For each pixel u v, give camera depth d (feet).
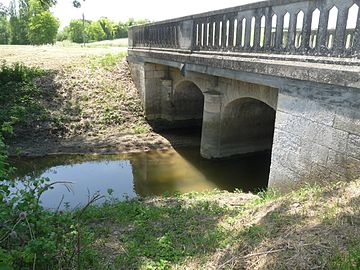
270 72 24.72
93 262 15.35
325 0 20.35
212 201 24.68
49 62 67.31
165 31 45.70
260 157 44.39
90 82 60.80
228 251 15.16
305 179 22.75
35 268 13.16
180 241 17.76
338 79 19.27
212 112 40.19
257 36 26.86
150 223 20.65
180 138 52.65
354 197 16.87
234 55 29.66
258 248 14.34
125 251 16.80
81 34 218.18
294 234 14.76
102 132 52.31
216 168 41.55
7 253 12.03
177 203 24.49
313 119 21.72
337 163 20.30
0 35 152.97
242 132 42.68
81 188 37.01
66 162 43.78
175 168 42.09
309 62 21.65
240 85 35.50
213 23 33.30
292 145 23.77
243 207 22.59
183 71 39.24
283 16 23.93
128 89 61.11
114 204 25.52
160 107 57.67
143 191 36.17
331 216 15.48
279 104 24.76
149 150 47.67
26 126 49.42
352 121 19.11
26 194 14.98
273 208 19.33
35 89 55.93
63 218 15.79
